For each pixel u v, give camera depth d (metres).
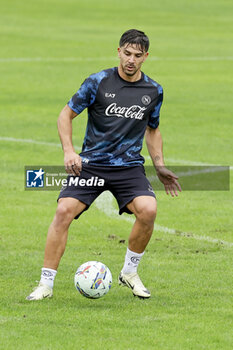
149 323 19.92
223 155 48.94
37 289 22.14
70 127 22.34
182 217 34.16
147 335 18.98
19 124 58.12
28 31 114.12
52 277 22.17
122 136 22.23
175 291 23.27
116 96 22.11
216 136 54.81
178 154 48.91
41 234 30.67
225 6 144.75
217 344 18.52
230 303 22.00
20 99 68.38
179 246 29.09
